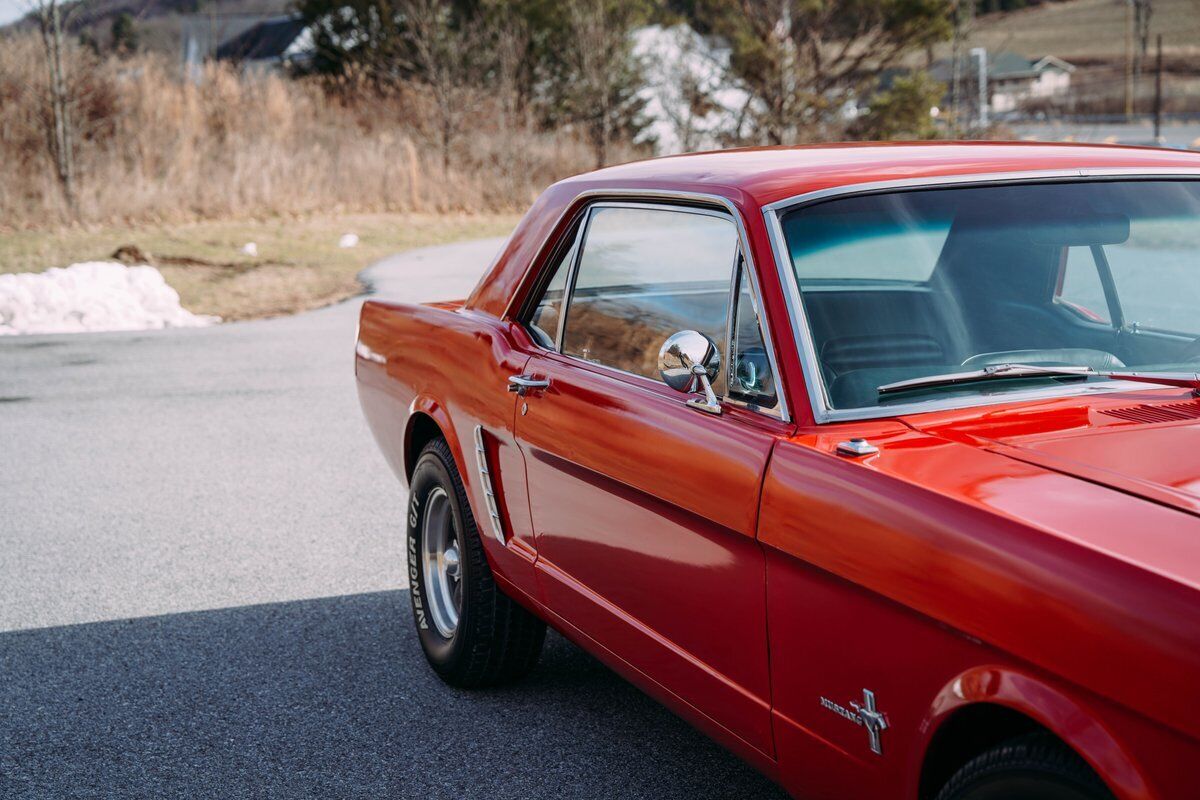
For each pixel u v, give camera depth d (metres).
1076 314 2.77
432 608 4.17
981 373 2.53
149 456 7.54
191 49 43.66
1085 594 1.73
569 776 3.41
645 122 36.44
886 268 2.66
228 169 25.45
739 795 3.28
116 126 25.14
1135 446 2.19
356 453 7.53
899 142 3.30
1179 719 1.59
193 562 5.48
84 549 5.71
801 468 2.28
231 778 3.47
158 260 18.50
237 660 4.35
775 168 2.92
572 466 3.11
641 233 3.15
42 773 3.53
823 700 2.28
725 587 2.53
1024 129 43.59
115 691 4.10
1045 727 1.86
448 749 3.61
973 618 1.88
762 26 32.06
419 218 26.03
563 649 4.43
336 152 29.20
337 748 3.64
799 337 2.51
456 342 3.93
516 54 37.09
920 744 2.03
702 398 2.64
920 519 2.01
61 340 12.41
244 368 10.62
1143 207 2.90
